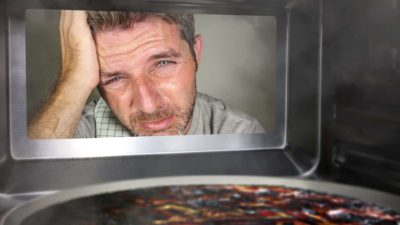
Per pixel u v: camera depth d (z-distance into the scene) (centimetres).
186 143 74
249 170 72
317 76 74
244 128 76
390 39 63
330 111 74
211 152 74
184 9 72
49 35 69
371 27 66
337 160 74
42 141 70
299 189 59
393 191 63
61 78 70
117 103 72
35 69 69
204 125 75
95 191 57
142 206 53
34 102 69
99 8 70
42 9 68
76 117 71
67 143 71
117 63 71
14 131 68
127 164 71
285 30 75
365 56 67
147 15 71
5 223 48
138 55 72
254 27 74
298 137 76
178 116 74
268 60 75
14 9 67
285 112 77
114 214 51
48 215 50
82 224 48
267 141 77
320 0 72
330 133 74
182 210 52
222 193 57
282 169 73
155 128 73
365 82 67
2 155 67
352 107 70
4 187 65
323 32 73
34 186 66
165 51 72
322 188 59
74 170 69
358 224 49
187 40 73
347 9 69
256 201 55
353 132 70
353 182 69
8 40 67
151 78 73
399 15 61
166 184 60
